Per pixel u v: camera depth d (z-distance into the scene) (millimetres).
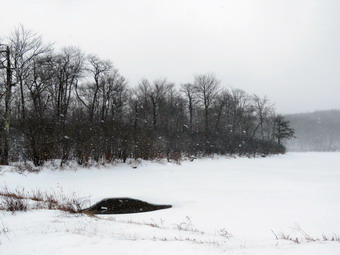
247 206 13844
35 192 16344
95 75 44344
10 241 6789
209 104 64938
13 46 26375
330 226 10125
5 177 18922
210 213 12570
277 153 71562
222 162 41781
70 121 26641
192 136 46750
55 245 6215
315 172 29500
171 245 6180
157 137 35281
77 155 25469
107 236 7109
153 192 17469
